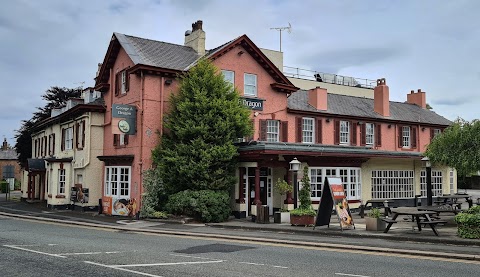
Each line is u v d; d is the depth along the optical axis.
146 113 23.45
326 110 31.38
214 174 21.48
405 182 30.98
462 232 13.77
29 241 13.96
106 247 12.84
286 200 22.61
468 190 52.94
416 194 31.41
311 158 24.72
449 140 19.06
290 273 9.00
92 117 27.56
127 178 24.56
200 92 22.23
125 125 23.22
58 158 30.05
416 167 31.69
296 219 18.31
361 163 27.94
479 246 12.70
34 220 23.20
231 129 22.36
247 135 23.17
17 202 37.19
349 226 16.72
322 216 16.94
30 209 29.44
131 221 21.70
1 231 17.23
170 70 24.05
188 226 19.81
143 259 10.65
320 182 25.36
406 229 16.48
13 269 9.20
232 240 15.22
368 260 10.82
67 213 26.23
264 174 24.64
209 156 21.17
